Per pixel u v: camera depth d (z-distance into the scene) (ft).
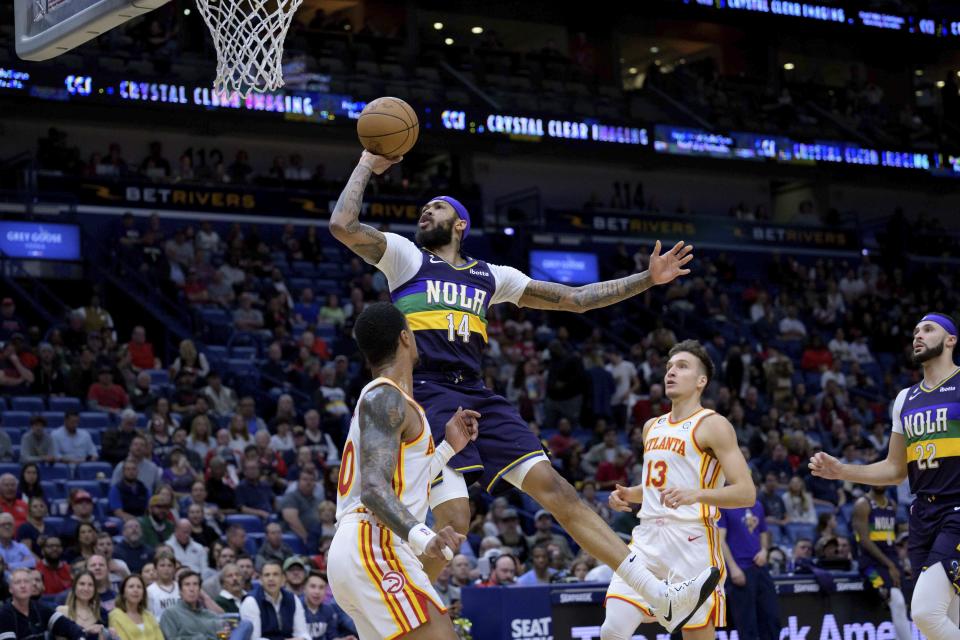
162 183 87.86
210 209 89.56
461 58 111.86
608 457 67.41
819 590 40.50
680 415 27.99
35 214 80.33
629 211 108.27
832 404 84.89
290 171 97.96
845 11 120.57
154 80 84.53
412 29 115.75
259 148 103.14
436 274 21.70
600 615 37.22
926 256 121.49
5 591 39.83
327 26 108.27
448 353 21.30
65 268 77.61
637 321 95.55
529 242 101.55
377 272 83.97
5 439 55.88
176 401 63.57
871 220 131.23
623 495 28.09
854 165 117.70
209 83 86.79
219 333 75.31
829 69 141.18
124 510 50.67
